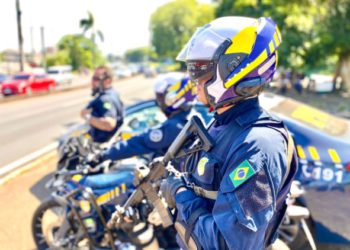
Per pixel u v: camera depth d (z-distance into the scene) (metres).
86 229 2.42
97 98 3.62
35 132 8.29
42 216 2.77
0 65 48.81
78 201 2.41
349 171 2.72
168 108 2.29
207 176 1.23
